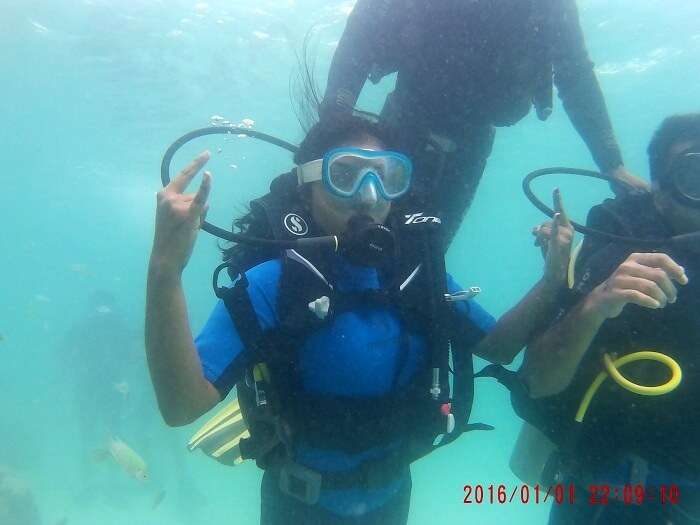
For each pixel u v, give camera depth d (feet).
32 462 20.26
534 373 3.00
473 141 4.50
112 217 49.90
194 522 14.85
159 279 2.33
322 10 15.53
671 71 20.45
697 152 2.89
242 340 2.78
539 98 4.42
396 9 4.18
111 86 20.80
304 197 3.17
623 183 3.54
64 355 16.81
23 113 24.79
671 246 2.89
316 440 3.00
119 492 16.75
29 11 16.49
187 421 2.65
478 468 21.33
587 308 2.66
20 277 104.17
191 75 19.67
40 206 47.32
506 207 43.70
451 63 4.17
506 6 4.02
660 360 2.72
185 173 2.31
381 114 4.74
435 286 3.11
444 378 3.06
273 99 21.53
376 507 3.27
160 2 15.62
